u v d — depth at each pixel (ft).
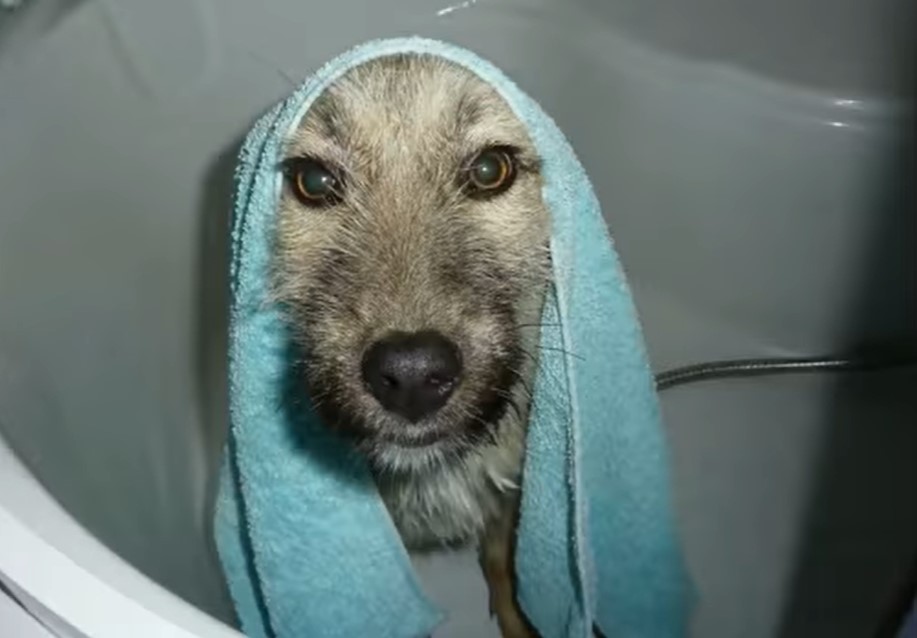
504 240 1.38
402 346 1.21
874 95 2.00
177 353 1.96
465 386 1.26
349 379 1.25
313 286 1.36
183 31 1.93
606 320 1.45
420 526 1.81
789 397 2.15
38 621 1.00
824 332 2.16
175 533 1.77
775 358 2.17
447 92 1.38
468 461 1.65
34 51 1.74
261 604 1.61
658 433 1.58
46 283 1.69
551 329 1.43
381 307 1.25
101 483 1.63
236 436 1.47
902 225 2.04
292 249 1.38
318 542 1.51
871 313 2.12
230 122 2.00
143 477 1.76
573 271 1.39
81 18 1.82
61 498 1.49
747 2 2.00
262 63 2.01
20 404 1.51
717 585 1.94
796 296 2.15
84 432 1.66
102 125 1.84
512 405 1.48
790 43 2.00
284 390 1.43
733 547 1.99
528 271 1.40
